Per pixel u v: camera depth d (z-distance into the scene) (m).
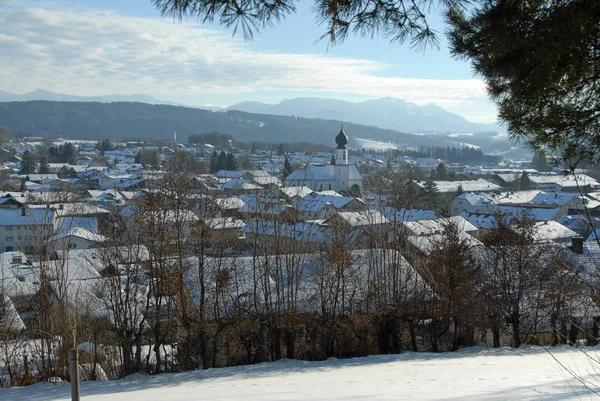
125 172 143.62
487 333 33.22
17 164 189.38
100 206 59.19
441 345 30.05
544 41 7.45
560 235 56.31
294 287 29.91
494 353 23.83
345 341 27.53
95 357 23.23
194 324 25.67
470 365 17.31
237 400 10.90
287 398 10.70
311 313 27.34
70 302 27.52
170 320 27.17
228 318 25.86
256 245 30.80
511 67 8.12
